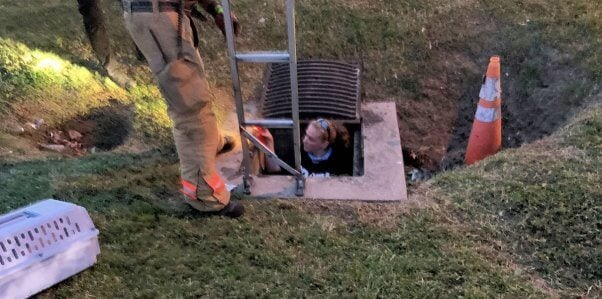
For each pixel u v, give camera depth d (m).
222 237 4.54
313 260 4.38
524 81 6.67
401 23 7.28
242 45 7.00
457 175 5.19
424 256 4.41
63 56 6.57
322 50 7.04
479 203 4.82
